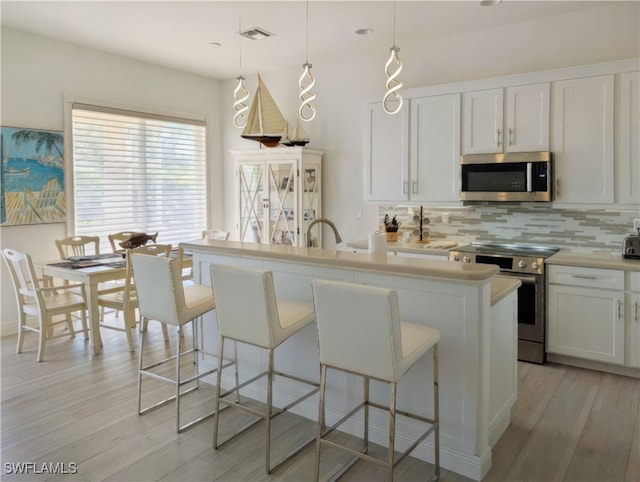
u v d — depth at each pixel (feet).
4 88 14.66
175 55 17.53
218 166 21.62
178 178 20.04
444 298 7.88
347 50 16.88
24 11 13.30
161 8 13.07
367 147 16.12
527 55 14.25
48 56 15.60
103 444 8.82
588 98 12.27
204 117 20.83
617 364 11.77
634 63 11.61
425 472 7.99
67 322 15.02
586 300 12.00
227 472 7.98
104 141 17.42
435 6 12.92
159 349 14.05
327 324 7.21
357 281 8.80
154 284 9.37
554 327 12.48
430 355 8.14
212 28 14.62
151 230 19.13
